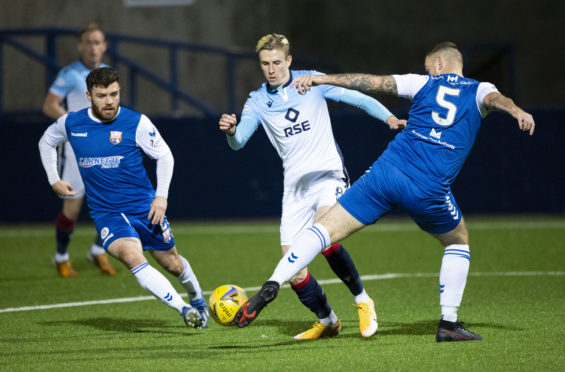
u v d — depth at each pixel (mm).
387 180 12930
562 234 33156
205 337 14883
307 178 15180
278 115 15273
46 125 42281
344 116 41188
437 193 12922
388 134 40938
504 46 48688
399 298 19375
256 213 42250
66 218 24578
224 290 14234
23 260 29438
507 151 40750
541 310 16875
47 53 45156
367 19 64375
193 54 59188
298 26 64750
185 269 15984
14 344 14453
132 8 57531
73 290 22156
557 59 61438
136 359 12883
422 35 63688
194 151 42406
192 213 42656
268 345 13938
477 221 39031
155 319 17172
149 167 41312
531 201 40750
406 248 30312
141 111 56281
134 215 15492
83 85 24531
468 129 13008
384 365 11992
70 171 24281
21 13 53188
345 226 13047
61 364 12625
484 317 16141
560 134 40375
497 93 12766
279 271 12641
